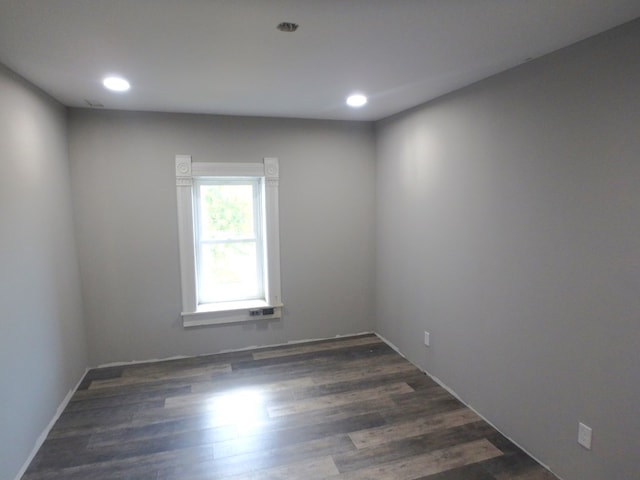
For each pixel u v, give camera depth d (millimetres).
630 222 1723
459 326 2930
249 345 3963
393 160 3752
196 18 1619
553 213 2094
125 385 3225
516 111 2299
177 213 3582
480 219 2646
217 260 3936
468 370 2857
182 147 3543
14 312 2184
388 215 3918
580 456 2021
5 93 2162
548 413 2197
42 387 2521
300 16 1612
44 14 1563
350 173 4070
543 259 2172
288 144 3846
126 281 3529
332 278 4152
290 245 3973
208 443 2482
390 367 3545
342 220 4109
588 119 1879
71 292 3154
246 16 1605
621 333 1789
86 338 3477
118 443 2484
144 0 1454
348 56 2104
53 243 2809
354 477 2182
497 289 2527
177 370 3490
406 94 2936
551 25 1719
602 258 1852
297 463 2297
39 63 2148
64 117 3154
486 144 2557
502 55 2102
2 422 2021
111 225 3441
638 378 1731
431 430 2602
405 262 3648
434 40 1890
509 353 2457
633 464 1773
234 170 3693
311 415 2787
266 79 2508
